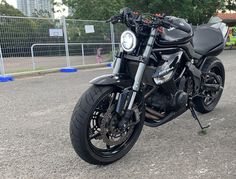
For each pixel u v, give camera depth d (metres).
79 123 3.40
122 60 3.74
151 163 3.67
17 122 5.38
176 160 3.71
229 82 7.98
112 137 3.65
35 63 12.32
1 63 10.94
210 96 5.20
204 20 22.91
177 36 3.87
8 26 11.32
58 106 6.35
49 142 4.39
